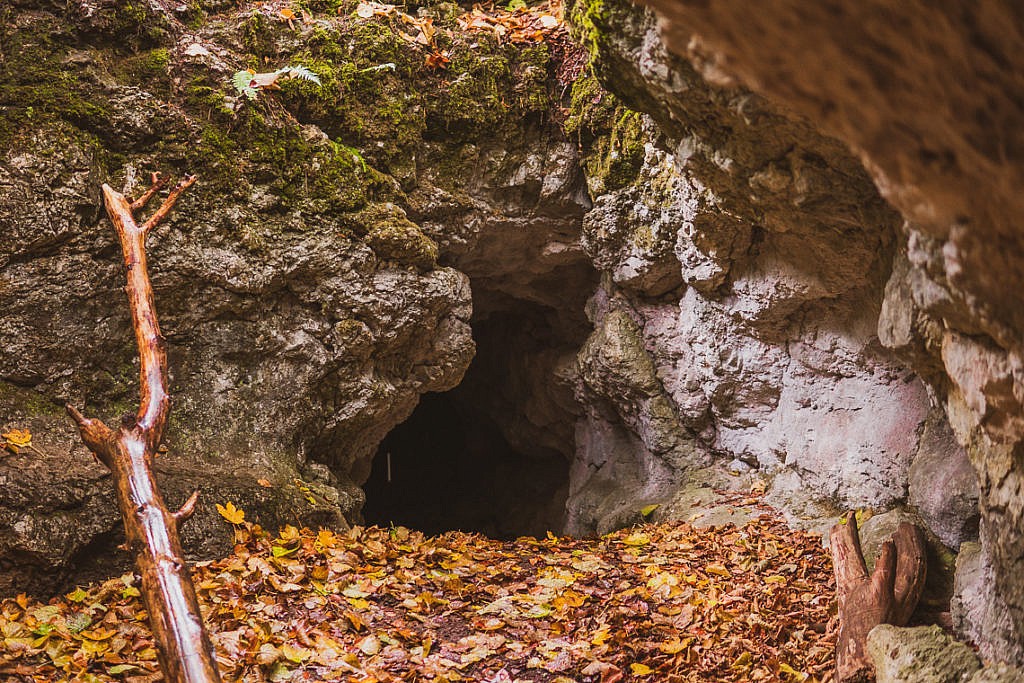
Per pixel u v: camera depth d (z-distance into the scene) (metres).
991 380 2.70
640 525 6.52
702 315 6.38
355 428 6.36
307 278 5.95
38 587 4.44
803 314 5.84
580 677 3.94
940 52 1.07
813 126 3.35
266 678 3.72
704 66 1.36
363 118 6.30
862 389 5.73
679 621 4.47
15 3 5.34
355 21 6.34
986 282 1.50
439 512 10.22
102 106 5.39
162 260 5.50
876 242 4.39
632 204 6.64
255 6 6.23
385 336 6.14
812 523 5.75
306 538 5.06
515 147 6.88
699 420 6.86
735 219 5.34
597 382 7.45
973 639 3.89
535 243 7.32
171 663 2.50
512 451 10.02
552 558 5.36
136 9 5.57
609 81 4.07
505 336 8.98
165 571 2.72
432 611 4.49
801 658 4.08
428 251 6.25
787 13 1.10
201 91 5.68
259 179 5.82
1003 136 1.13
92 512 4.64
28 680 3.54
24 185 5.12
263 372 5.86
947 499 4.60
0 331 5.09
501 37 6.76
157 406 3.32
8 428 4.97
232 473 5.40
